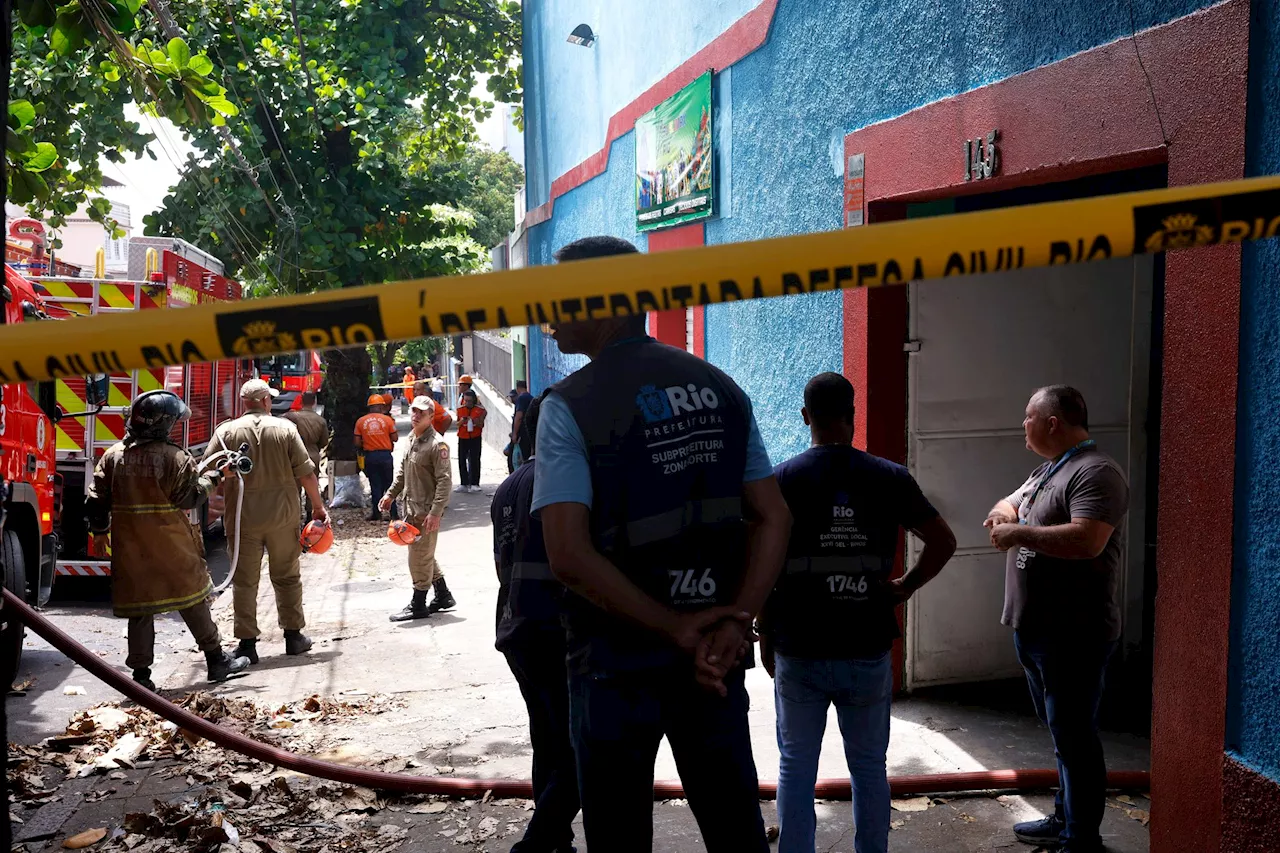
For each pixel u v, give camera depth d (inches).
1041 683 158.6
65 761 209.2
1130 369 234.4
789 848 134.1
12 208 489.1
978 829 167.5
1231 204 45.5
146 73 185.0
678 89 345.7
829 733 216.2
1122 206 45.7
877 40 218.4
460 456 679.7
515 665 142.9
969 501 235.5
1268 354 120.2
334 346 48.7
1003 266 46.1
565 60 554.6
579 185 515.5
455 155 784.3
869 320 224.5
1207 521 129.6
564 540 93.7
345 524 551.2
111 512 258.1
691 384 100.3
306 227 601.6
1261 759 123.1
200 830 172.4
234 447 286.8
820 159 246.2
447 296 48.1
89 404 342.6
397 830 175.0
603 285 47.4
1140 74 140.7
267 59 589.9
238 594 289.4
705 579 96.9
